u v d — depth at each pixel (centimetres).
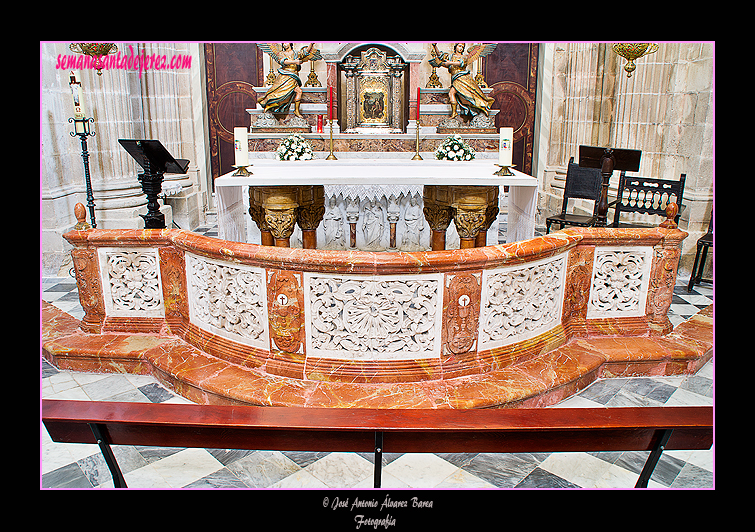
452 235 653
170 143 838
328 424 200
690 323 426
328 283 308
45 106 555
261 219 523
